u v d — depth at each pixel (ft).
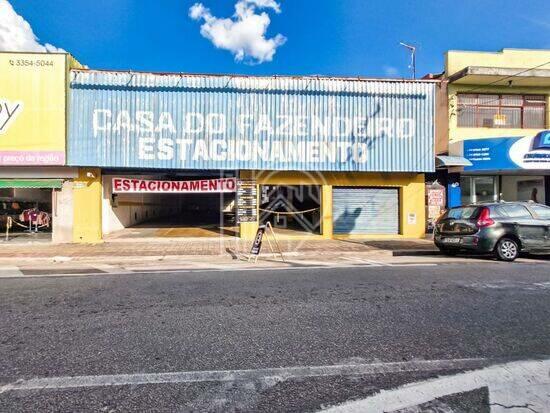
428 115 48.93
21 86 42.24
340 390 9.94
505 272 25.86
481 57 53.36
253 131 46.47
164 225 64.85
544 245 32.01
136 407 9.12
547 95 54.39
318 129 47.42
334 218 49.75
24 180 43.65
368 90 48.14
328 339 13.43
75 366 11.30
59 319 15.49
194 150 45.50
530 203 33.22
